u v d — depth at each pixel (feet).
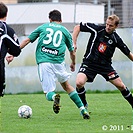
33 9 164.55
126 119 79.71
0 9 68.13
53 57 76.59
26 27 166.81
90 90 147.54
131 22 155.22
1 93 67.97
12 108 97.09
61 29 77.82
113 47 81.20
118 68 146.41
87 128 69.51
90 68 81.35
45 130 67.67
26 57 150.71
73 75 146.51
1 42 66.64
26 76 150.82
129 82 146.00
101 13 163.12
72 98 79.10
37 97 121.39
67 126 71.56
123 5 161.99
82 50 146.41
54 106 74.59
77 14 161.07
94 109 94.73
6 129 68.90
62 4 165.37
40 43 77.10
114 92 146.41
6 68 151.74
